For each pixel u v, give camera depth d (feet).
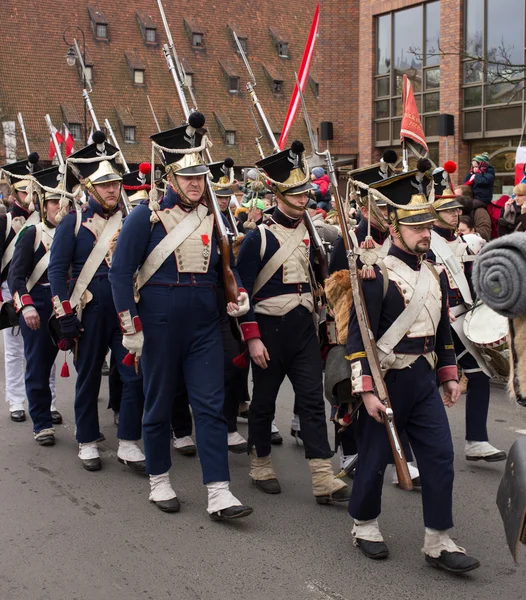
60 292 18.16
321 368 16.60
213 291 15.89
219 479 15.26
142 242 15.42
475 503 16.39
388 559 13.82
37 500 16.70
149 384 15.79
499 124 55.16
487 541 14.58
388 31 61.82
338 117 65.10
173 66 18.26
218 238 15.87
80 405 18.60
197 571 13.41
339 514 15.88
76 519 15.67
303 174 16.60
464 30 56.18
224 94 147.74
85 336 18.39
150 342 15.56
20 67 135.85
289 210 16.71
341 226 13.80
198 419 15.43
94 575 13.30
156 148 15.48
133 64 142.20
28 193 20.33
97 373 18.57
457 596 12.49
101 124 135.33
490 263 8.64
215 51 151.33
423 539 14.67
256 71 152.66
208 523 15.43
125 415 18.48
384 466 13.61
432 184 13.20
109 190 18.43
